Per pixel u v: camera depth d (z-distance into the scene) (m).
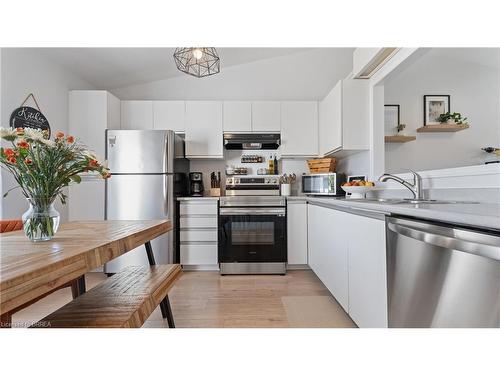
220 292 2.74
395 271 1.34
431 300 1.12
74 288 1.92
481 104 3.55
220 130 3.75
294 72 4.13
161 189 3.30
